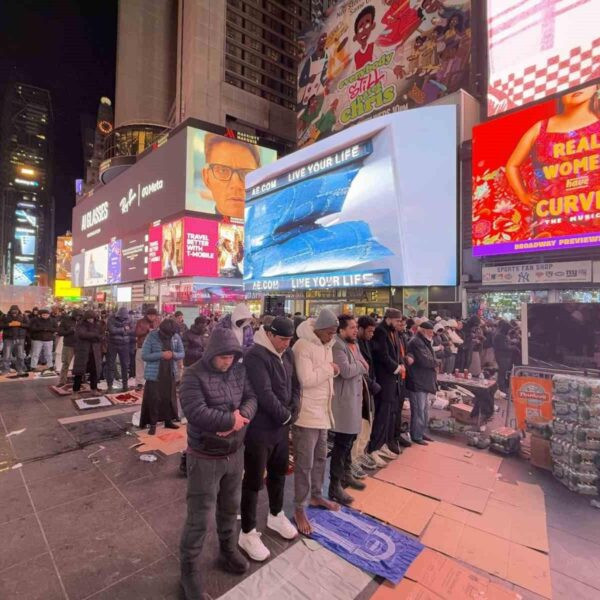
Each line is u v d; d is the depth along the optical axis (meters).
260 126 48.72
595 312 4.17
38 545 2.69
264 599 2.19
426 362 4.81
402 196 16.05
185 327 8.16
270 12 51.28
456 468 4.09
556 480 3.81
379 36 25.80
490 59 16.03
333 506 3.19
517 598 2.23
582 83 13.59
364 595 2.25
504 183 12.80
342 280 18.48
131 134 57.22
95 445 4.61
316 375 2.87
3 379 8.59
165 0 68.31
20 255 154.12
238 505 2.46
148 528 2.92
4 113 161.00
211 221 34.41
